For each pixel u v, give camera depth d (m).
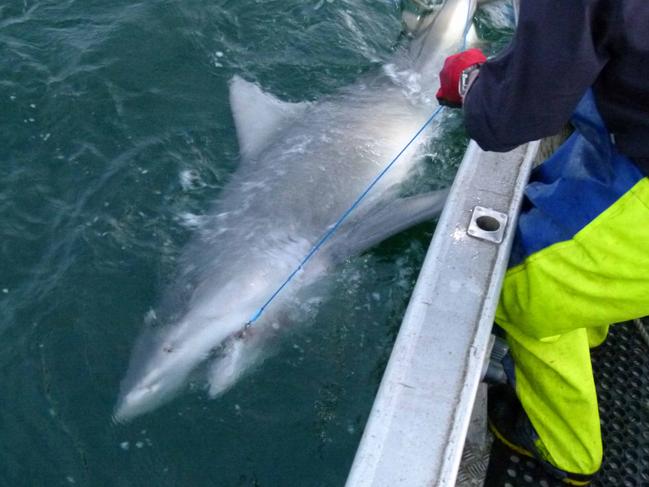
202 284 3.80
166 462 3.29
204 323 3.64
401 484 1.86
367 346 3.77
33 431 3.35
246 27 5.64
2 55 5.15
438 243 2.40
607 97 1.97
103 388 3.49
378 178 4.24
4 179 4.40
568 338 2.66
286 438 3.40
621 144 2.05
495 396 3.02
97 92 4.97
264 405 3.51
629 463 2.83
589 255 2.29
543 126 1.92
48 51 5.23
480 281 2.29
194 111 4.95
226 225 4.16
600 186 2.25
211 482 3.25
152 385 3.44
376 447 1.94
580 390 2.62
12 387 3.49
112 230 4.16
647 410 2.99
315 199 4.24
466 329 2.18
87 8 5.63
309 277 3.97
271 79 5.29
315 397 3.55
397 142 4.66
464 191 2.55
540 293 2.43
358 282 4.04
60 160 4.54
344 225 4.21
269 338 3.75
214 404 3.48
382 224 4.04
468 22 5.14
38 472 3.22
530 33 1.76
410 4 5.45
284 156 4.49
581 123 2.20
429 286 2.28
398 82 4.99
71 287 3.87
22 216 4.21
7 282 3.90
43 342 3.65
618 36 1.70
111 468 3.26
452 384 2.06
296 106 4.92
